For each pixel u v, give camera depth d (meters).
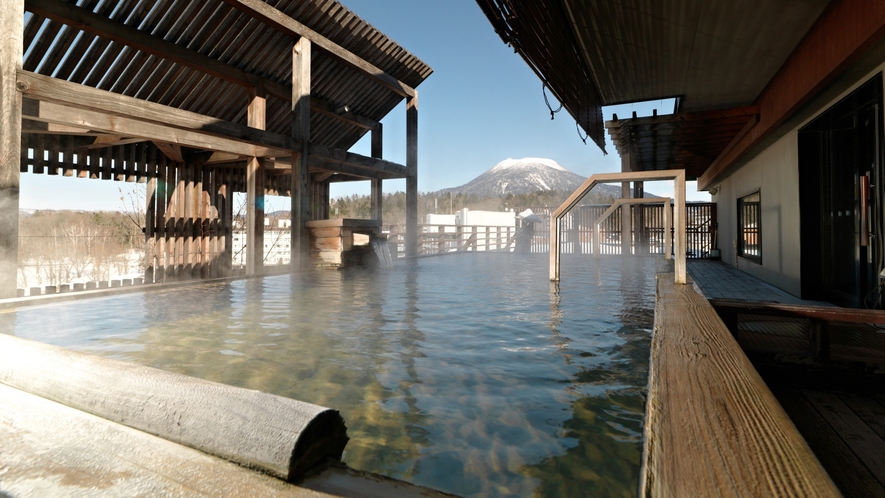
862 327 3.44
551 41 4.55
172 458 0.99
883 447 1.79
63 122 5.58
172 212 8.99
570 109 5.42
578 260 12.00
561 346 2.97
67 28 6.29
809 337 2.94
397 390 2.16
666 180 5.34
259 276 7.14
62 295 4.65
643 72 6.14
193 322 3.76
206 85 8.34
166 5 6.71
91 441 1.09
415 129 11.54
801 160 5.59
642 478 0.83
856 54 3.59
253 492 0.84
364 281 6.88
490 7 3.29
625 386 2.20
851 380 2.52
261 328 3.51
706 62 5.58
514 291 5.66
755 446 0.91
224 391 1.11
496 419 1.83
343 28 8.76
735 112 7.01
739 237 9.57
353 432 1.71
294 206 8.21
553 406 1.96
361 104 11.14
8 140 4.19
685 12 4.38
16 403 1.34
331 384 2.23
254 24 7.73
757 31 4.61
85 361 1.44
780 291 6.04
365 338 3.19
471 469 1.45
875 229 4.22
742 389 1.31
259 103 8.53
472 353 2.79
